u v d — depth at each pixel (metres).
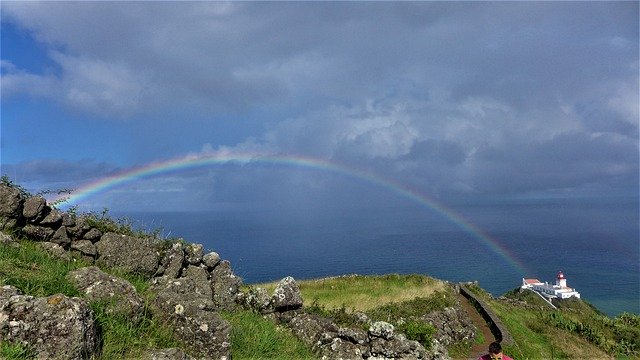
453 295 43.28
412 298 33.41
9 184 12.80
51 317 7.60
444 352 19.38
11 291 8.02
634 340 46.97
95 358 8.02
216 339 10.12
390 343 14.96
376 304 30.45
